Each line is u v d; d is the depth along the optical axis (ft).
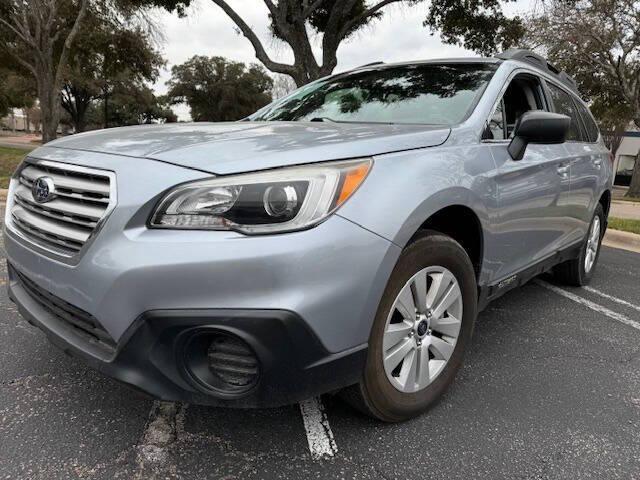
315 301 5.90
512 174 9.16
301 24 41.01
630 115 78.74
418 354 7.66
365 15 43.32
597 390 9.21
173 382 6.09
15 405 7.95
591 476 6.85
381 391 7.14
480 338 11.46
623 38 59.93
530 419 8.15
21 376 8.82
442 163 7.59
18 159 61.67
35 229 7.29
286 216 5.90
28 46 59.26
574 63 62.59
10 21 60.39
